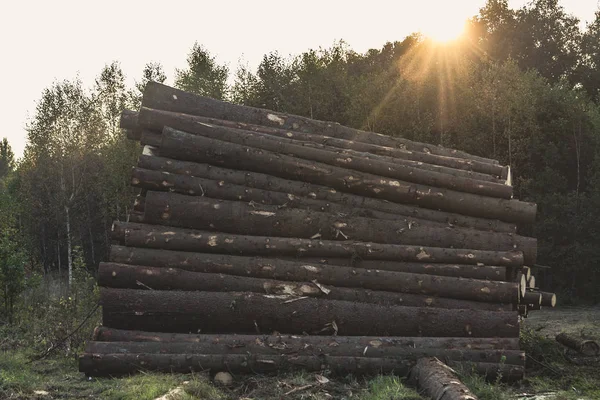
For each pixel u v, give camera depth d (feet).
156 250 29.17
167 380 23.94
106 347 26.53
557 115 87.86
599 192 78.84
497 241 31.19
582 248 77.36
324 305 27.91
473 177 34.30
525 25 137.39
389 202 32.22
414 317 27.94
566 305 75.25
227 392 24.36
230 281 28.53
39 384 24.67
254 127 33.99
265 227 30.22
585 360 32.09
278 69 112.06
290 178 31.76
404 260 29.99
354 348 26.68
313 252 29.66
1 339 36.47
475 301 29.32
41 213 111.65
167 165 30.81
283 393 23.44
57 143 104.68
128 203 97.81
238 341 26.73
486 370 26.48
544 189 83.82
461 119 92.94
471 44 134.82
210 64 110.73
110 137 106.32
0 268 44.57
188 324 27.81
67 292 50.52
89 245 113.29
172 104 33.96
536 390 25.82
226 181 31.04
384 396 22.24
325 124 35.63
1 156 199.62
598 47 129.18
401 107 93.50
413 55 98.94
